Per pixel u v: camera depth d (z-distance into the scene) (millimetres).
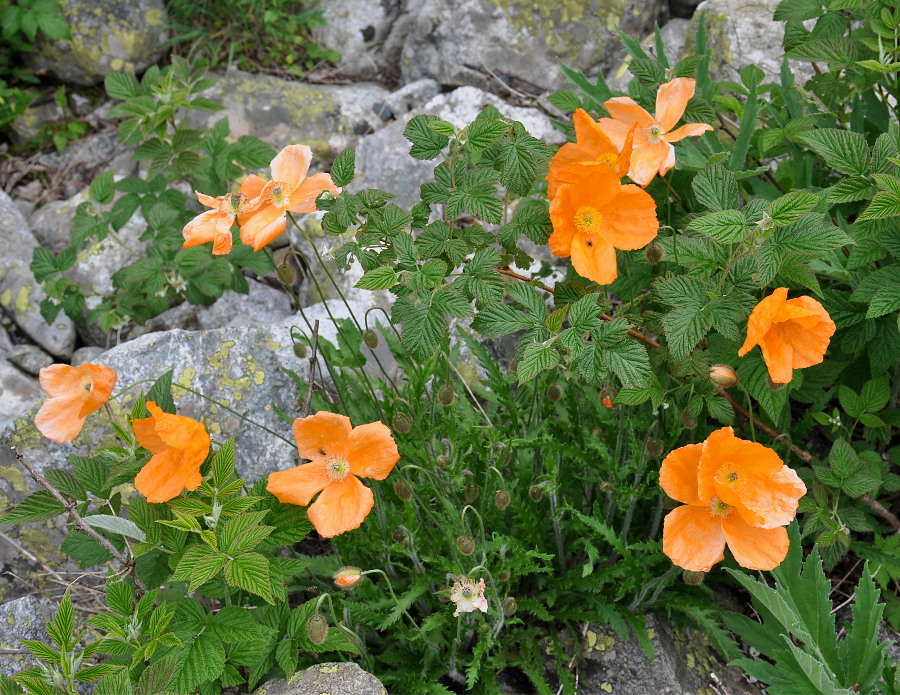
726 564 710
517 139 599
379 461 565
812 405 735
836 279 736
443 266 574
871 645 619
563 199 558
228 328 808
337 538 663
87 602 719
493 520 704
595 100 791
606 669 664
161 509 596
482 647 625
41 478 587
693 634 694
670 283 587
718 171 602
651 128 594
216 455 574
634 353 563
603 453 680
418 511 692
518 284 592
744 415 715
